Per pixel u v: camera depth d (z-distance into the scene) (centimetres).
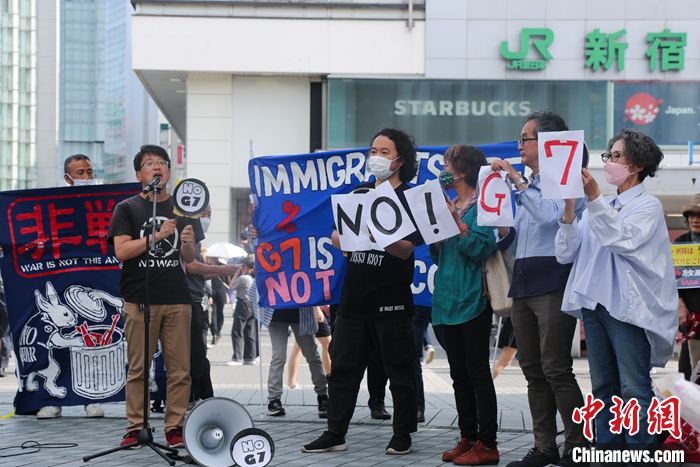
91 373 598
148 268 461
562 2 1933
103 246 605
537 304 396
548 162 355
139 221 483
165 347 478
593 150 1931
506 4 1939
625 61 1938
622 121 1934
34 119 9519
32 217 600
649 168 368
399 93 1944
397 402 454
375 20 1938
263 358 1133
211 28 1939
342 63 1944
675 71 1930
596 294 364
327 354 705
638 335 355
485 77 1942
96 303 602
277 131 2005
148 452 452
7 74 9412
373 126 1944
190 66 1941
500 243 423
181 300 479
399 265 451
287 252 588
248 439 387
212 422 420
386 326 449
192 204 472
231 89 1997
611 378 372
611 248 346
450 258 446
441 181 466
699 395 317
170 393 472
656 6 1927
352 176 586
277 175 593
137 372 473
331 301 580
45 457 436
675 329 359
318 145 2017
